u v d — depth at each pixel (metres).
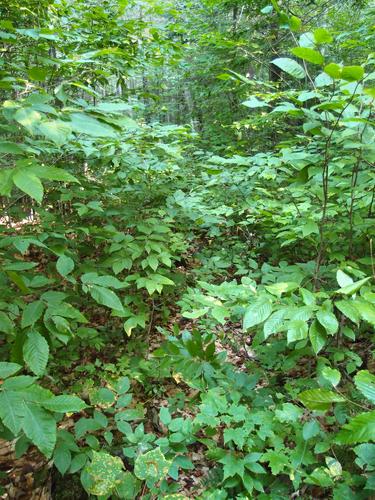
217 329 3.24
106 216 3.14
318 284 2.42
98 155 2.92
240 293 1.87
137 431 1.84
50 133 1.08
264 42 6.46
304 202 3.10
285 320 1.51
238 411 1.85
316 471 1.69
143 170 3.41
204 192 3.85
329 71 1.47
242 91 6.30
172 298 3.72
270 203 3.36
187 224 4.01
